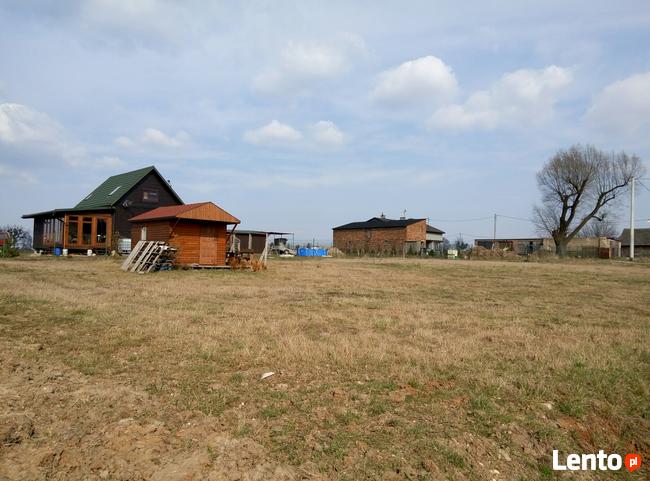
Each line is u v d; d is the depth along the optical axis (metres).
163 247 19.47
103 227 32.31
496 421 4.33
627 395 5.21
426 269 25.89
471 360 6.02
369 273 21.91
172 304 9.80
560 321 9.30
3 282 12.72
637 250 62.66
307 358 5.81
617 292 15.32
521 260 42.44
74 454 3.26
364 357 5.96
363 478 3.29
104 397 4.26
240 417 4.01
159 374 5.07
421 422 4.18
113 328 7.09
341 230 60.50
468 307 10.93
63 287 12.20
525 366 5.86
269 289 13.53
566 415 4.66
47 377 4.73
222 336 6.81
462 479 3.46
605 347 7.02
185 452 3.38
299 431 3.87
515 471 3.69
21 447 3.29
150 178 33.47
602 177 43.16
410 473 3.39
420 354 6.12
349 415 4.18
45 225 34.44
